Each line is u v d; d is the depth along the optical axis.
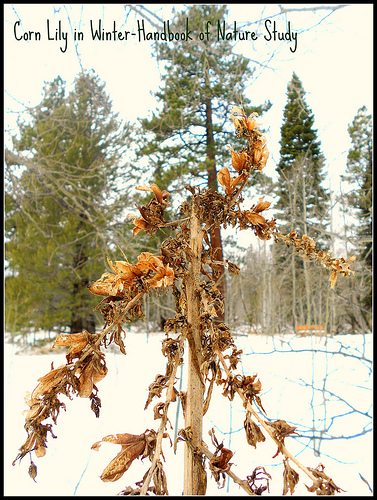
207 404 0.46
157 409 0.47
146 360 3.48
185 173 5.54
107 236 2.90
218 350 0.45
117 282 0.47
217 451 0.44
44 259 5.63
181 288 0.56
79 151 4.47
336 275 0.58
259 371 1.96
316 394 1.62
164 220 0.57
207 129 5.78
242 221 0.57
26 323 5.71
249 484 0.41
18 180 2.81
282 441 0.40
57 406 0.41
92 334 0.44
